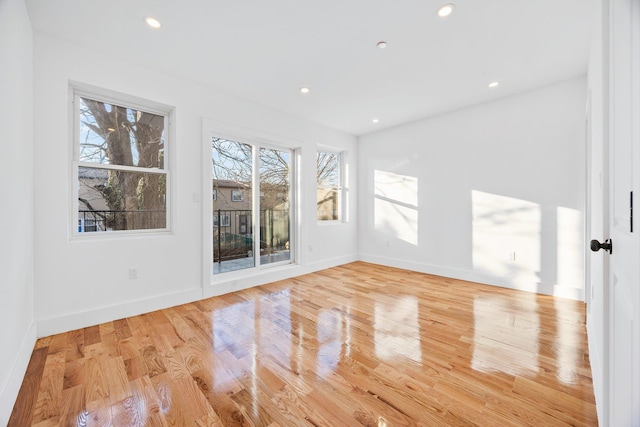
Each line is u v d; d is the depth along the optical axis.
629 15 0.70
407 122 4.23
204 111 2.97
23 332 1.67
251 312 2.58
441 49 2.30
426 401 1.40
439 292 3.17
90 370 1.66
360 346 1.95
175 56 2.40
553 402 1.38
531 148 3.13
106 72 2.35
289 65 2.55
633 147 0.68
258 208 3.65
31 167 1.93
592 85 1.97
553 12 1.85
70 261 2.19
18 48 1.60
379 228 4.71
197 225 2.93
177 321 2.38
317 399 1.42
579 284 2.87
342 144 4.72
